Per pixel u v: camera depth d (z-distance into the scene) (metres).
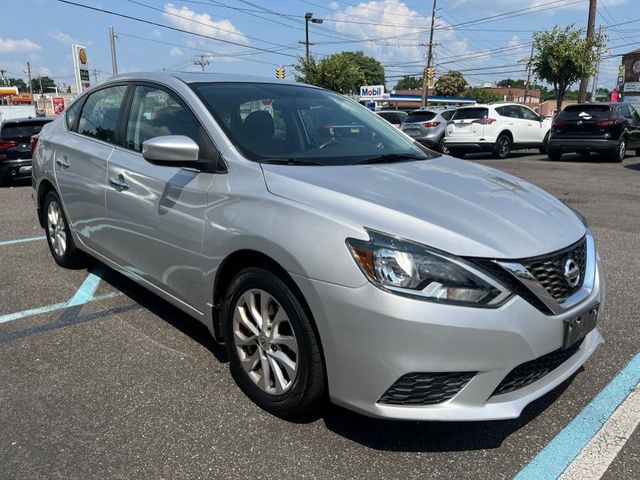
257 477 2.37
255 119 3.31
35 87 112.06
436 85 83.50
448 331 2.21
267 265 2.69
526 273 2.33
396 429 2.70
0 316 4.05
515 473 2.40
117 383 3.12
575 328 2.51
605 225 7.07
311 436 2.65
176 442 2.60
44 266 5.23
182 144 2.90
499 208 2.70
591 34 23.38
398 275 2.25
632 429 2.70
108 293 4.52
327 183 2.70
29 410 2.85
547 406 2.91
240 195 2.80
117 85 4.16
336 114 3.82
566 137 15.04
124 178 3.65
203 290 3.07
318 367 2.52
